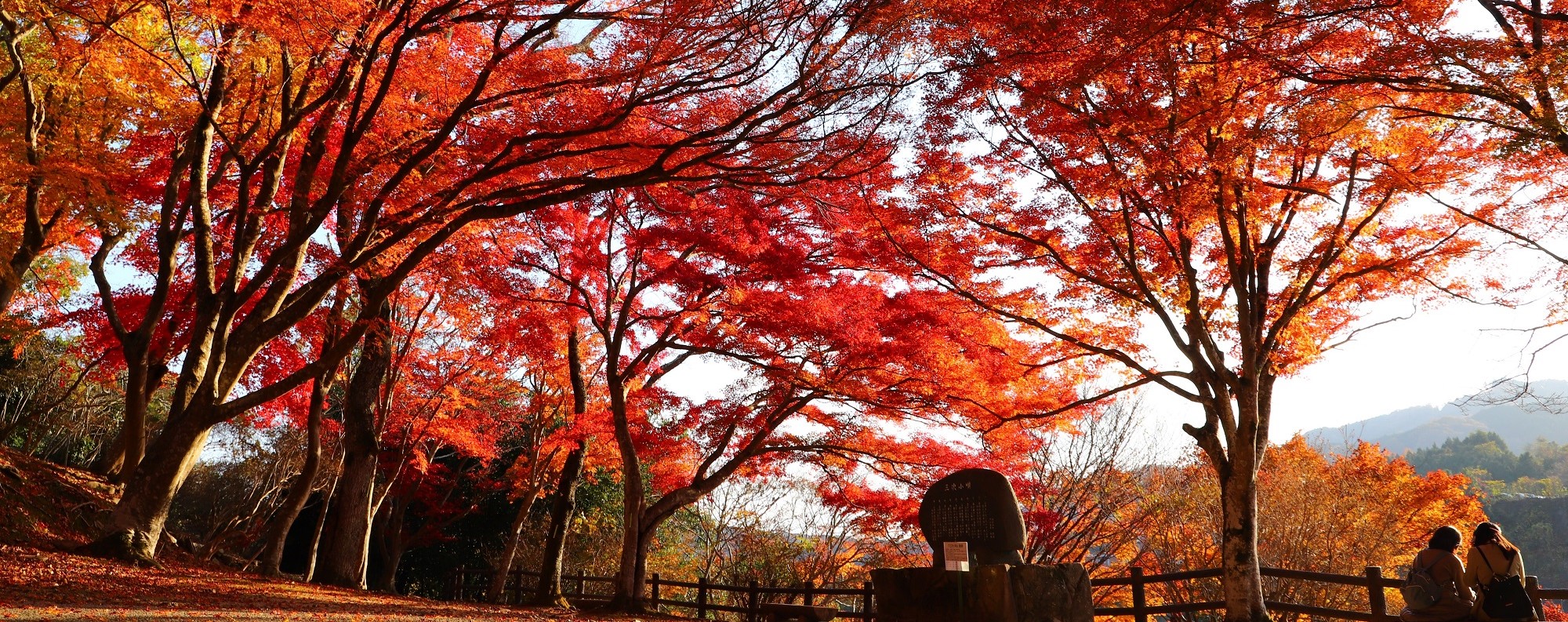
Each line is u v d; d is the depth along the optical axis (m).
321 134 12.13
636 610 13.91
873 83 10.01
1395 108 8.40
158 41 13.15
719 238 12.84
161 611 7.68
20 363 25.61
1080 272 11.73
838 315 12.49
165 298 13.78
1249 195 10.39
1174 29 7.95
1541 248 8.39
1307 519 18.20
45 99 14.61
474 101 10.66
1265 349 10.73
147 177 13.59
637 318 14.77
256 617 7.88
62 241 15.95
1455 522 22.80
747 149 11.66
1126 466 19.88
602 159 11.59
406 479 24.48
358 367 17.11
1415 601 7.53
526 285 14.24
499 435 23.94
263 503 24.98
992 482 9.53
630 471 14.35
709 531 25.19
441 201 11.29
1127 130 9.88
